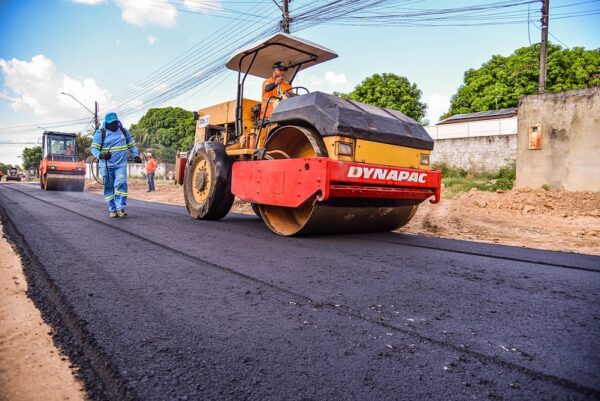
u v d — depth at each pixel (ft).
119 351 5.34
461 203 34.45
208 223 20.16
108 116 21.09
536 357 5.36
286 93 19.02
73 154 64.23
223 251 12.42
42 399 4.23
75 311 6.80
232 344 5.64
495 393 4.43
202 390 4.42
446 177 64.08
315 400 4.25
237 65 21.97
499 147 63.46
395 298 7.91
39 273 9.33
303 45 18.93
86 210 25.12
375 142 15.19
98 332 5.95
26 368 4.89
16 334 5.90
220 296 7.82
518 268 11.05
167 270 9.81
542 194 34.81
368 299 7.82
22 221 18.57
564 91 37.81
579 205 31.24
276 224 17.21
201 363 5.05
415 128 16.92
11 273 9.27
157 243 13.52
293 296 7.91
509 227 23.43
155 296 7.74
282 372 4.85
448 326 6.47
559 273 10.53
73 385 4.51
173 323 6.39
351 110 14.78
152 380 4.61
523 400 4.29
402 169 15.61
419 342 5.81
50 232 15.31
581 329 6.43
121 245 13.00
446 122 96.07
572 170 37.35
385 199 16.55
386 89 109.91
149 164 60.29
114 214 21.16
